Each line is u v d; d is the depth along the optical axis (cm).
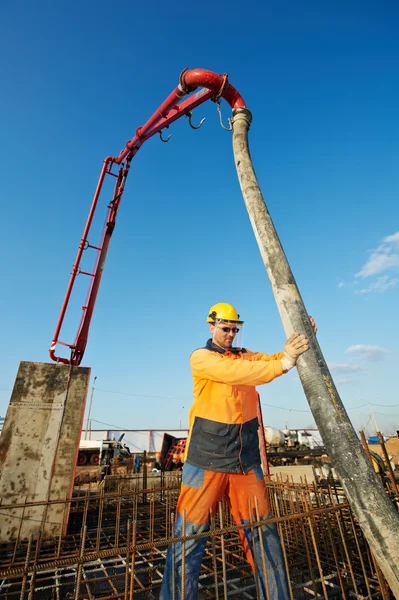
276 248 265
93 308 753
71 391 547
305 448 1766
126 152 914
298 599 305
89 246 794
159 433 2848
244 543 258
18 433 498
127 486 830
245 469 263
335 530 430
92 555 186
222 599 309
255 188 297
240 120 343
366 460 200
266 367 233
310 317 264
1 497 462
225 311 300
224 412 264
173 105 749
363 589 316
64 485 493
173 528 249
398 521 186
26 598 311
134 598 309
